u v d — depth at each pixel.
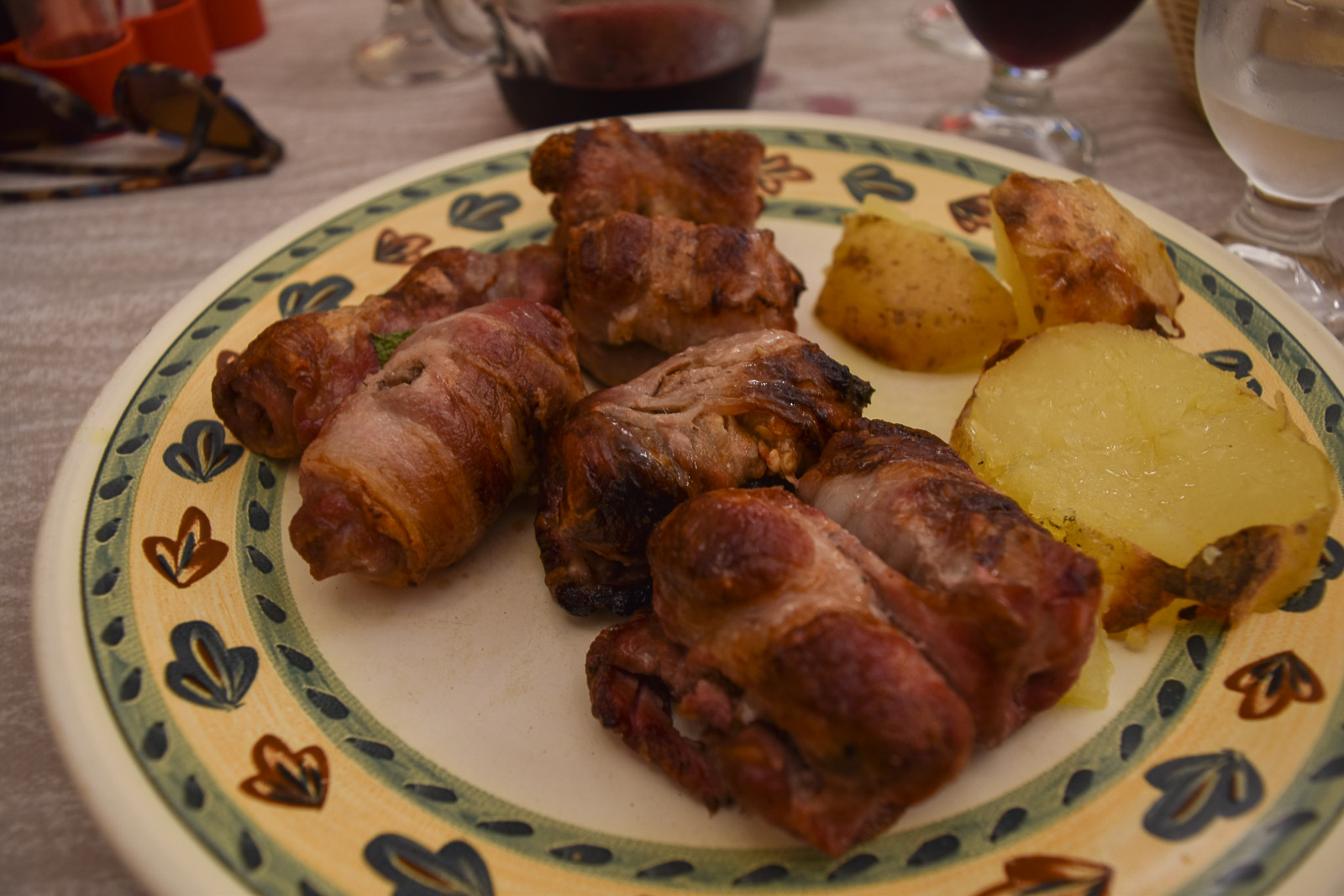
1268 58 0.31
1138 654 0.25
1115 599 0.25
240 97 0.48
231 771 0.23
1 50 0.44
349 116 0.46
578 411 0.27
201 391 0.30
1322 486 0.25
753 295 0.30
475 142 0.44
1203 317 0.32
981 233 0.36
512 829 0.23
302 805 0.22
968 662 0.21
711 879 0.22
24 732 0.25
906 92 0.47
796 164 0.38
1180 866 0.21
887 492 0.24
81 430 0.29
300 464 0.28
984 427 0.28
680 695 0.24
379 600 0.27
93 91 0.44
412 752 0.24
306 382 0.28
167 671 0.24
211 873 0.21
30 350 0.35
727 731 0.22
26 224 0.40
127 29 0.45
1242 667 0.24
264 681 0.25
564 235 0.33
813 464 0.27
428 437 0.26
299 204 0.41
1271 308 0.31
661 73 0.40
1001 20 0.38
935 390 0.32
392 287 0.32
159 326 0.31
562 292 0.32
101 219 0.40
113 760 0.22
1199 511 0.25
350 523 0.25
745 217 0.34
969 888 0.21
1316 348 0.30
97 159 0.43
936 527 0.23
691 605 0.23
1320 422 0.28
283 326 0.29
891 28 0.54
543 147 0.33
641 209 0.33
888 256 0.32
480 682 0.25
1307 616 0.25
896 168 0.38
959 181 0.37
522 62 0.40
